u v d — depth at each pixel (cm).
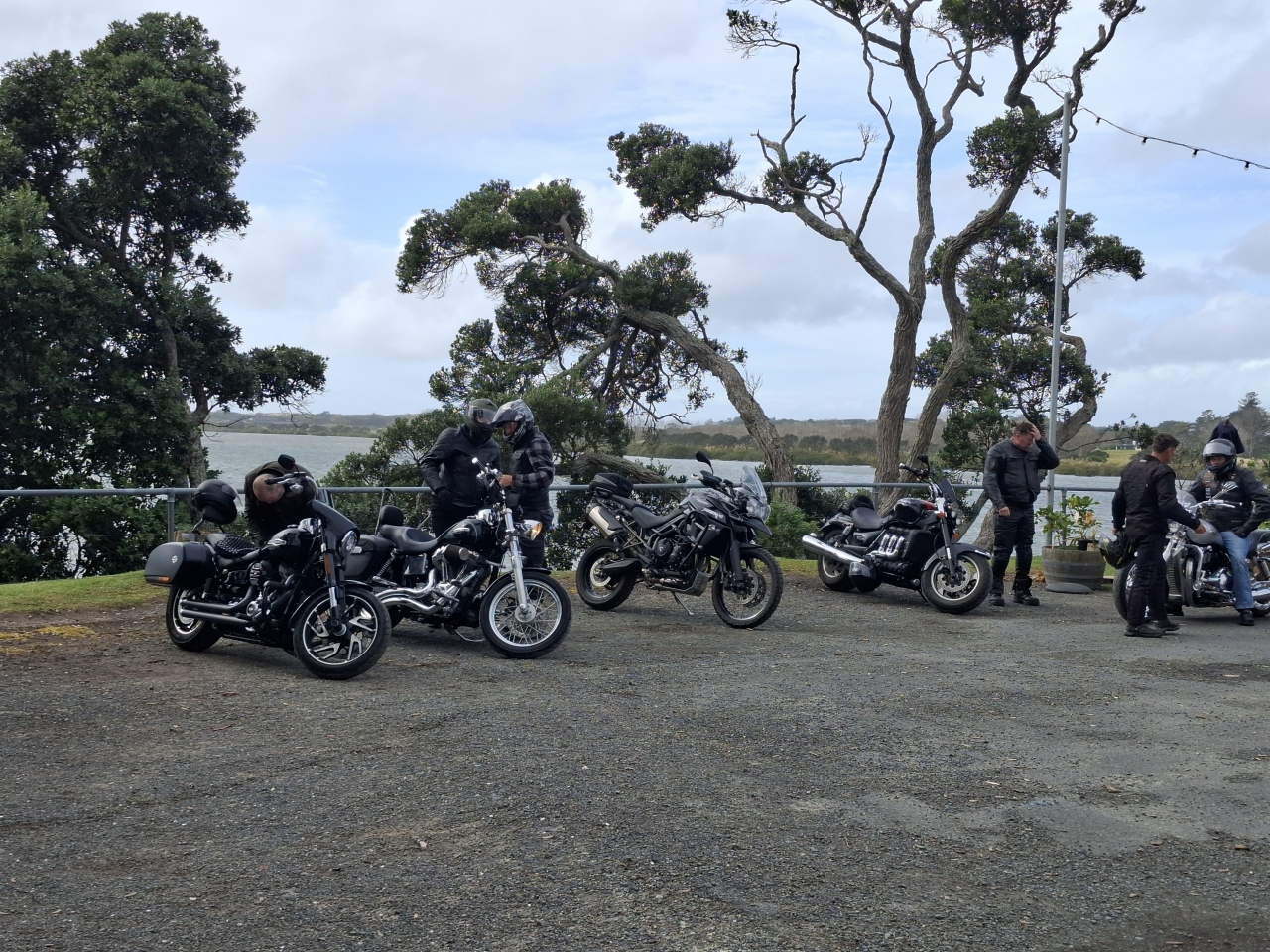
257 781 491
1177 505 960
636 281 2988
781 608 1103
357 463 2616
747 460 3120
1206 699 706
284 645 747
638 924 352
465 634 891
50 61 2927
